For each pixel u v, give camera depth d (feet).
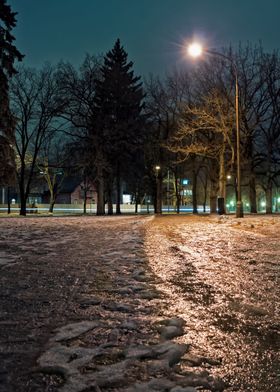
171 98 154.61
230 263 28.45
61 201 333.62
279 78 136.15
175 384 10.50
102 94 151.84
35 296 19.65
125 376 10.93
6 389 10.29
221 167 122.62
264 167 157.17
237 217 93.71
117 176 172.55
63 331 14.48
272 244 38.40
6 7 103.40
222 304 18.21
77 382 10.58
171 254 32.94
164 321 15.70
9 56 104.01
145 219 101.91
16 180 106.42
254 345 13.33
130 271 25.88
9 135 104.68
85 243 41.16
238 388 10.37
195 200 181.47
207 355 12.44
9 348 12.92
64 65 145.18
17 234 52.65
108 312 16.94
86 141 145.48
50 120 158.61
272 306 17.85
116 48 181.47
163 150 163.53
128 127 153.58
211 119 115.34
